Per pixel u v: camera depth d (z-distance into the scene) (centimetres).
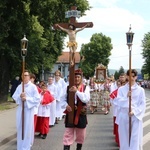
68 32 827
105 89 1928
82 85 809
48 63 3369
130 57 773
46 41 2484
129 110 755
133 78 769
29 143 884
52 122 1402
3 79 2395
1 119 1516
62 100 810
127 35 776
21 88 899
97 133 1236
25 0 2180
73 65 796
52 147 977
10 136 1113
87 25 830
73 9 835
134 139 763
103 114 1903
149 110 2125
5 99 2403
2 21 2131
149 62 7544
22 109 873
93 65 8100
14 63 2433
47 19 2406
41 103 1107
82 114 807
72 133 814
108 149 959
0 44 2158
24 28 2228
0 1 2064
